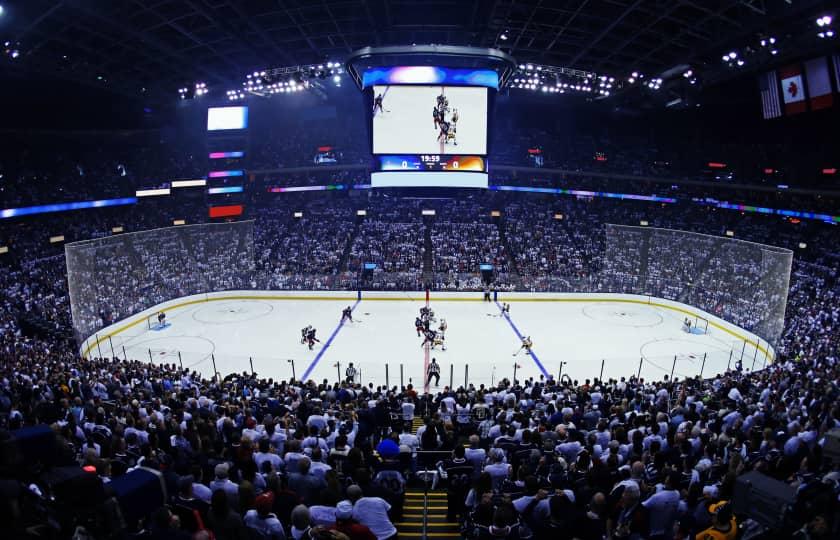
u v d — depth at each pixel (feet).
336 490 23.24
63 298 125.49
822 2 90.94
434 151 117.08
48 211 147.54
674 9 104.47
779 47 111.14
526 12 117.60
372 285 150.61
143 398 55.98
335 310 137.49
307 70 150.61
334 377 90.74
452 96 115.14
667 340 115.03
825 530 18.21
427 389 82.58
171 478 25.94
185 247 148.56
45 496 21.71
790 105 131.13
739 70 130.00
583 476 29.53
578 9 109.29
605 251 162.50
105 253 126.00
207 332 118.52
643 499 25.70
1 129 157.58
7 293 117.70
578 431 39.52
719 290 133.28
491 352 105.09
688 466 30.40
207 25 122.31
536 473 29.27
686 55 128.67
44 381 57.00
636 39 128.16
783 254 117.08
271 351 105.50
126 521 18.74
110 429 39.78
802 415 43.78
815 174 161.79
